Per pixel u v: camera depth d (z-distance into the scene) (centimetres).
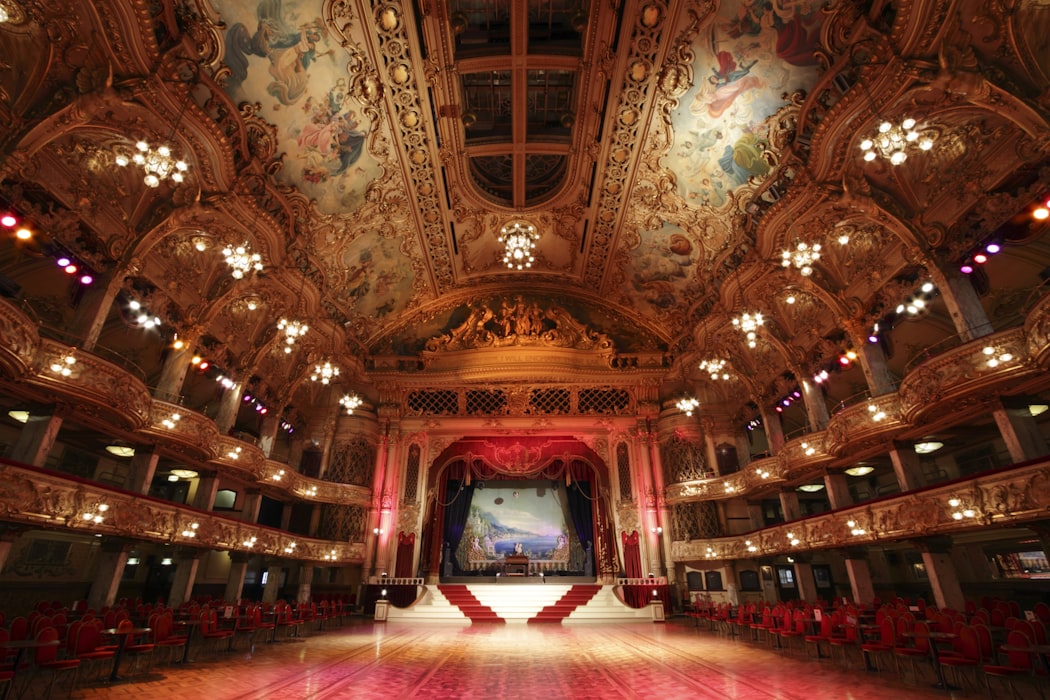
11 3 816
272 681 751
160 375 1432
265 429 1823
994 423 1257
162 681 732
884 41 977
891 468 1708
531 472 2164
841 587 1895
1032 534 1311
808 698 661
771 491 1828
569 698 670
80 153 1021
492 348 2284
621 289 2236
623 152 1590
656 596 1889
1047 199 970
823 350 1567
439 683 755
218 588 1859
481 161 1797
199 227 1278
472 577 2252
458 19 1271
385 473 2109
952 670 792
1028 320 905
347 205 1642
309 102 1308
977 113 974
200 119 1097
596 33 1288
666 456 2128
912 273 1251
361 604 1911
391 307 2231
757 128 1318
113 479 1619
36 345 934
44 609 1020
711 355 1959
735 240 1596
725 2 1136
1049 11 816
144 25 918
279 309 1656
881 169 1154
